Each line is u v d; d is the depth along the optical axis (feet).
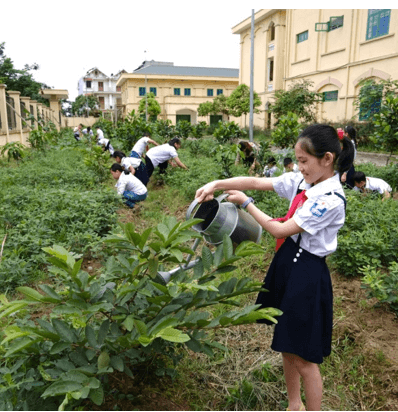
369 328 10.61
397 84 49.70
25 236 15.06
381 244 13.42
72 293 7.00
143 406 7.57
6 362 7.57
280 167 23.16
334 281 13.26
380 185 21.09
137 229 19.19
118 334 7.11
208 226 7.91
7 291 12.32
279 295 7.32
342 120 63.87
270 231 7.14
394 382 8.70
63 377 6.30
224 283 7.77
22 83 109.81
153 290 7.59
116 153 25.23
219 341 10.05
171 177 27.84
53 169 29.94
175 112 146.20
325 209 6.69
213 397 8.34
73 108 228.02
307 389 7.13
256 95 92.94
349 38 63.72
